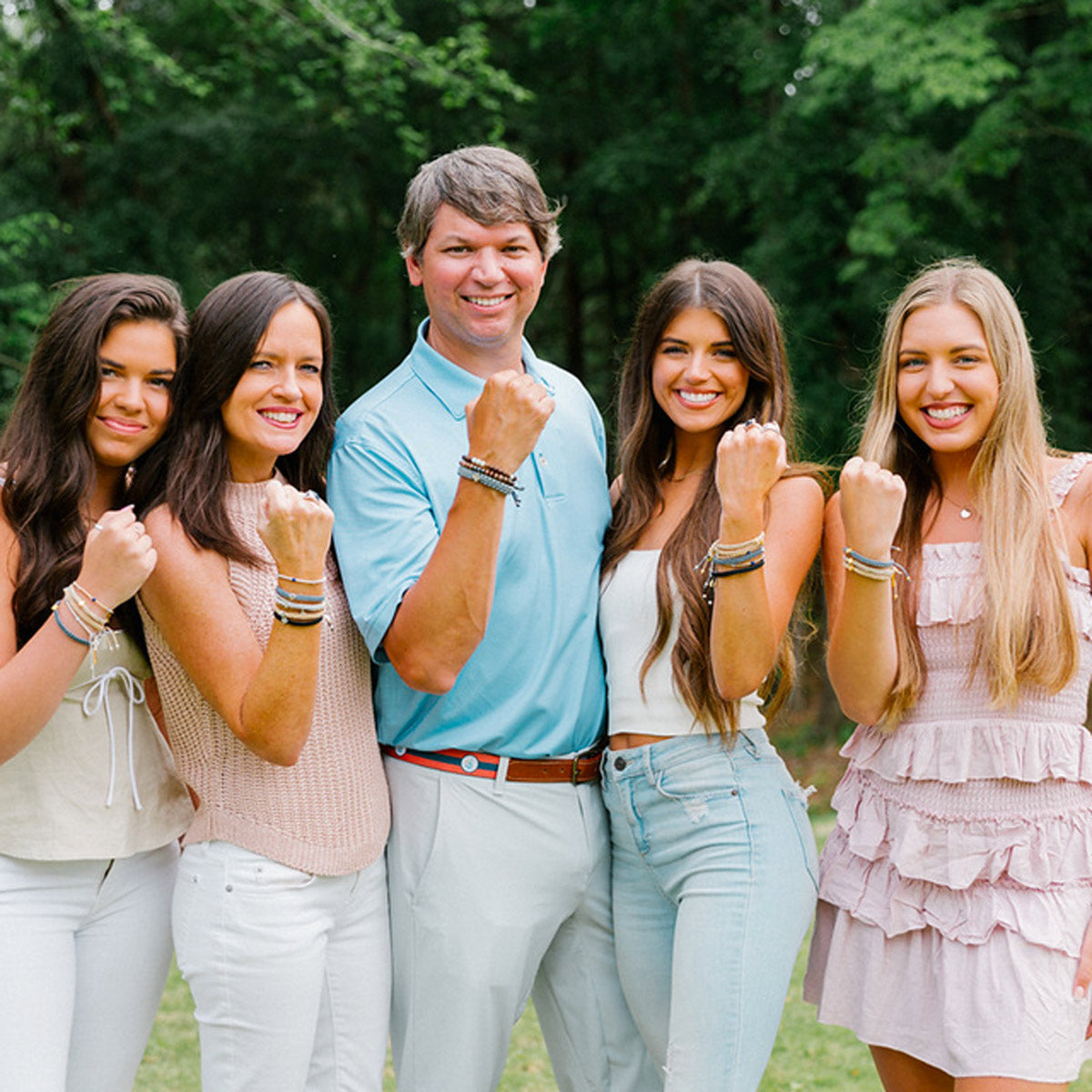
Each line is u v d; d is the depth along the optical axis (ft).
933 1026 8.70
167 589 8.00
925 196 37.86
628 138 48.73
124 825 8.38
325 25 39.24
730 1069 8.48
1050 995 8.30
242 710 7.84
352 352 55.88
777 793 9.00
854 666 8.59
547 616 9.01
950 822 8.62
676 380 9.16
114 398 8.18
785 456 8.62
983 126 35.91
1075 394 43.14
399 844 8.91
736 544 8.15
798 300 42.63
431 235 9.10
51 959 8.12
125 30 38.42
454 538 7.88
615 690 9.20
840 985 9.09
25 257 38.55
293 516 7.52
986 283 8.80
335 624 8.60
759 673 8.35
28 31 42.32
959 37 34.47
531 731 8.91
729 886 8.70
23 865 8.12
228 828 8.25
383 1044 8.78
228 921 8.14
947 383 8.70
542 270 9.37
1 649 7.93
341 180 51.70
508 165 9.07
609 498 9.75
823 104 37.91
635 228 55.26
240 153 47.65
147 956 8.67
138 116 46.50
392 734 8.99
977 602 8.59
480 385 9.18
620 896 9.39
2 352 34.53
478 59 38.68
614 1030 9.60
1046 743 8.50
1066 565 8.56
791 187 42.11
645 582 9.12
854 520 8.28
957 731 8.62
